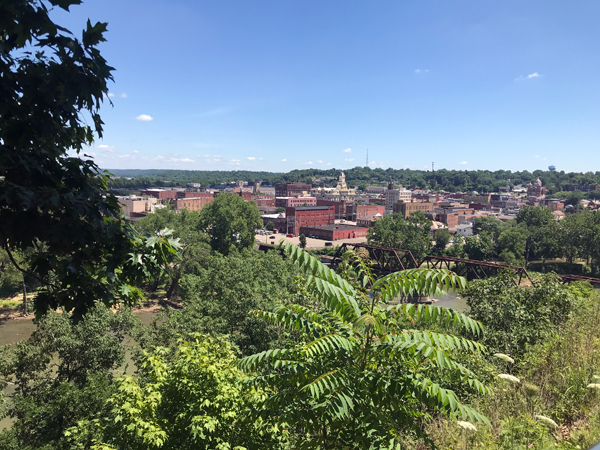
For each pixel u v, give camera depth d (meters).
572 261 107.00
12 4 3.32
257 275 39.50
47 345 20.88
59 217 3.95
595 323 8.87
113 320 23.03
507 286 18.42
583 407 5.10
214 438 7.84
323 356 4.20
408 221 115.31
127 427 7.68
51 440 17.16
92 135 4.79
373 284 4.17
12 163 3.75
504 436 4.64
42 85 3.72
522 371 7.46
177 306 60.97
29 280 50.16
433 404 3.72
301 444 4.20
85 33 3.82
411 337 3.80
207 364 8.29
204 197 186.88
